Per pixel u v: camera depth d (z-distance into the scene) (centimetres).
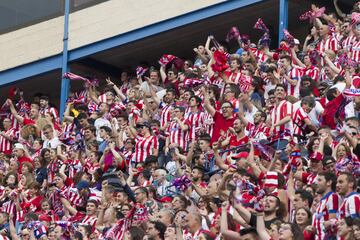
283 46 4466
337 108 3819
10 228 4194
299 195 3228
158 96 4778
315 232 3088
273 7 5066
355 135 3541
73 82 5800
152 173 4103
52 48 5812
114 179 4016
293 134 3906
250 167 3550
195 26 5334
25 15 5950
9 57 5978
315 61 4353
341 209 3103
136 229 3494
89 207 4009
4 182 4703
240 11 5147
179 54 5597
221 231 3056
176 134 4403
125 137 4616
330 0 5109
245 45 4631
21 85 6038
